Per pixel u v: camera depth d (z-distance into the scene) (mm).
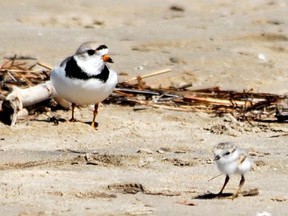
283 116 14141
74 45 19000
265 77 16953
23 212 9211
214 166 11383
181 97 15164
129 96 15344
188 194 10062
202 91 15586
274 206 9570
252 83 16578
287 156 11938
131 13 22141
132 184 10359
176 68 17391
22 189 10094
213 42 19062
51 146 12266
